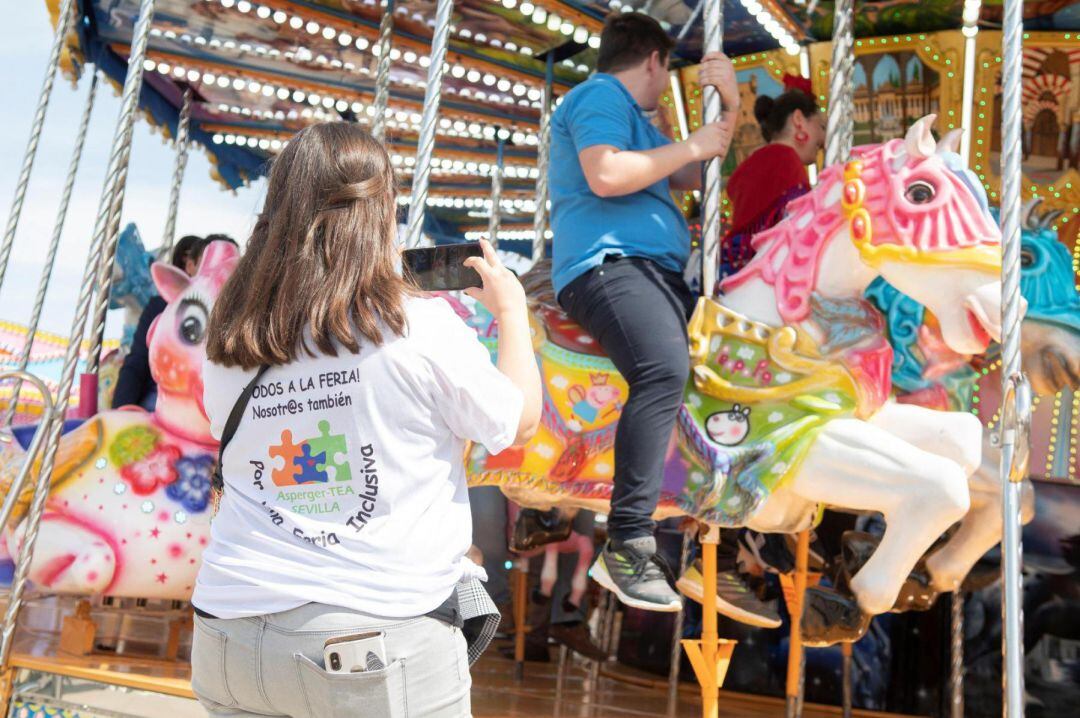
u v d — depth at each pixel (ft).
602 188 10.03
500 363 5.91
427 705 5.18
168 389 12.43
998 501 10.69
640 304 9.77
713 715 10.03
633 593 9.07
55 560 12.02
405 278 6.29
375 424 5.30
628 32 10.94
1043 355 12.21
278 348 5.35
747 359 10.17
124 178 13.23
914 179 9.75
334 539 5.22
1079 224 15.67
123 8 17.29
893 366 11.95
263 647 5.15
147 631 16.03
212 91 21.40
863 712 14.37
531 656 17.07
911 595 10.93
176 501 12.25
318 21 17.17
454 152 23.90
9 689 11.13
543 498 11.14
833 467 9.59
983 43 15.65
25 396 29.27
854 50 16.38
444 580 5.35
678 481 10.02
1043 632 13.75
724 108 10.73
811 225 10.36
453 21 16.87
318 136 5.79
